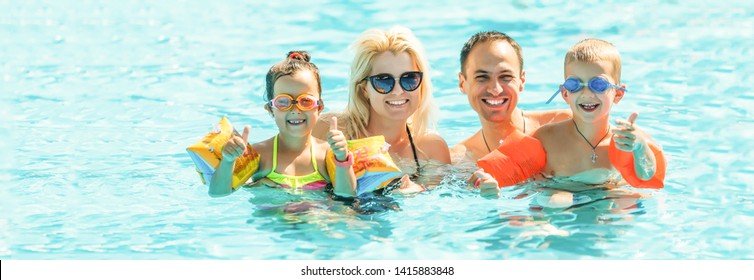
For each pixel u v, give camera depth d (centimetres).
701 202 1100
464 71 1262
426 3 2316
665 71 1712
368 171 1100
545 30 2044
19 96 1623
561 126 1168
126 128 1455
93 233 1016
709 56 1781
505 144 1155
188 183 1181
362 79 1203
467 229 1009
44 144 1363
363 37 1195
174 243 984
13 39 1988
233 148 1066
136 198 1125
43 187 1165
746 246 970
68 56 1884
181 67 1819
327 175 1138
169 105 1587
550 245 966
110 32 2064
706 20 2039
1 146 1350
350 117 1238
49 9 2236
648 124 1438
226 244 977
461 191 1128
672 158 1277
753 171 1219
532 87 1672
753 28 1945
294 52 1157
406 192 1117
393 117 1189
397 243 973
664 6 2189
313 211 1058
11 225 1039
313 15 2219
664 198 1109
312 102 1106
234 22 2164
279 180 1125
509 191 1127
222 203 1094
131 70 1795
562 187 1140
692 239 986
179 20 2178
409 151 1232
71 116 1515
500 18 2155
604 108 1110
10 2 2281
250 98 1638
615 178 1152
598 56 1109
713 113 1480
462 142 1325
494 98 1219
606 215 1049
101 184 1177
